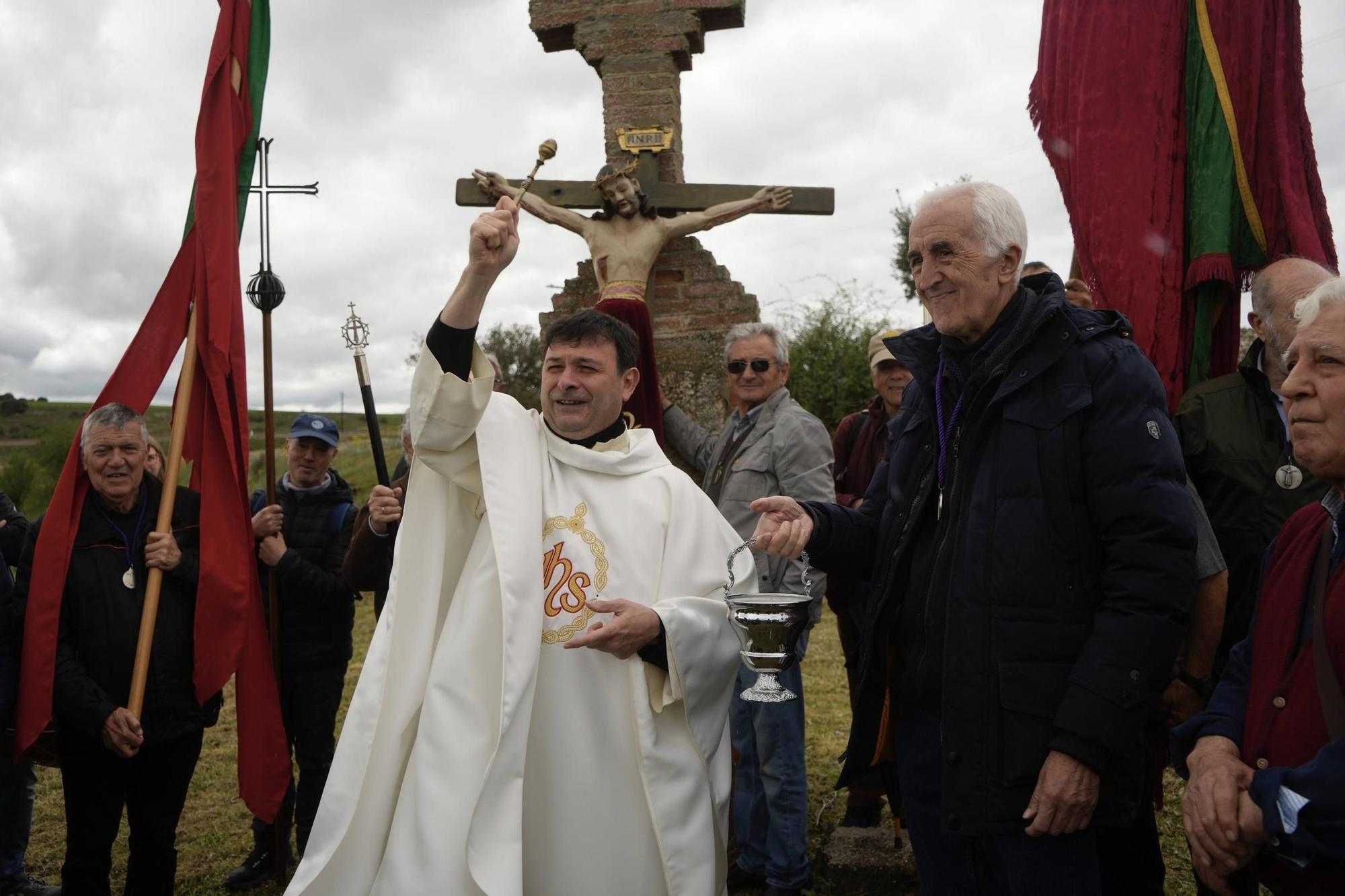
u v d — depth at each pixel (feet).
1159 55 9.57
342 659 13.17
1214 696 6.40
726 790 7.98
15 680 10.03
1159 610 6.34
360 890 7.21
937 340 7.70
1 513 13.69
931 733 7.48
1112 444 6.54
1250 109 9.55
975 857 7.41
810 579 11.55
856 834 13.26
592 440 8.30
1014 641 6.53
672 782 7.45
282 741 10.94
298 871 7.18
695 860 7.40
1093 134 9.71
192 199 11.23
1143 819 7.39
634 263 15.56
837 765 16.53
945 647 6.77
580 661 7.57
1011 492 6.70
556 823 7.38
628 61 16.44
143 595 10.36
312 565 12.52
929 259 7.13
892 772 9.55
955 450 7.16
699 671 7.54
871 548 8.11
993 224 6.98
